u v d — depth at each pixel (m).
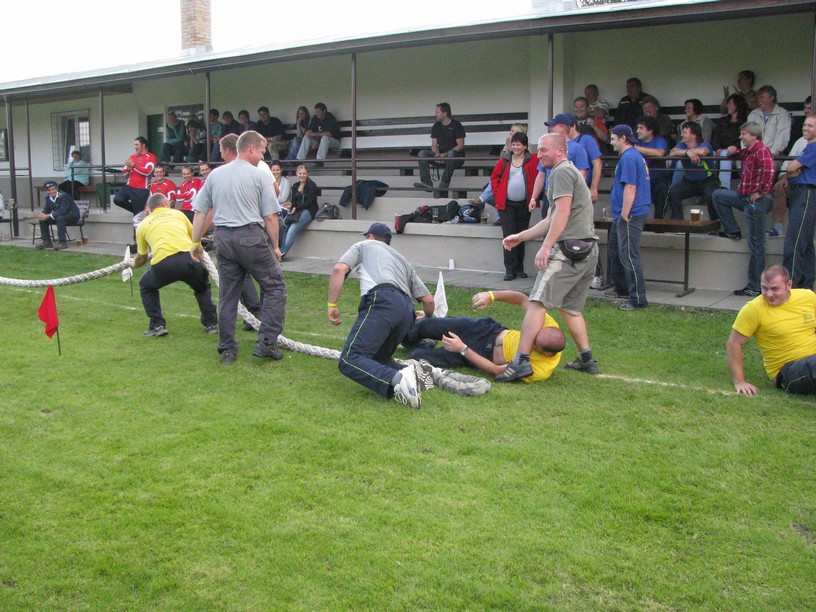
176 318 8.38
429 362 6.20
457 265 11.51
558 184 5.61
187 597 3.15
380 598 3.12
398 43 11.38
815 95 8.64
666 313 8.20
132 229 15.49
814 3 8.48
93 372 6.20
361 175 14.88
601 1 14.54
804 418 5.04
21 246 15.53
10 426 4.97
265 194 6.38
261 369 6.30
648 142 9.94
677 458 4.42
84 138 20.81
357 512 3.80
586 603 3.10
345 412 5.21
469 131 13.58
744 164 8.49
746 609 3.06
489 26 10.44
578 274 5.70
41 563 3.39
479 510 3.82
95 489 4.08
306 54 12.34
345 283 10.52
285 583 3.23
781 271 5.44
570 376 6.02
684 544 3.52
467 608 3.07
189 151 16.55
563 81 11.98
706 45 11.15
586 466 4.32
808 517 3.75
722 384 5.80
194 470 4.30
